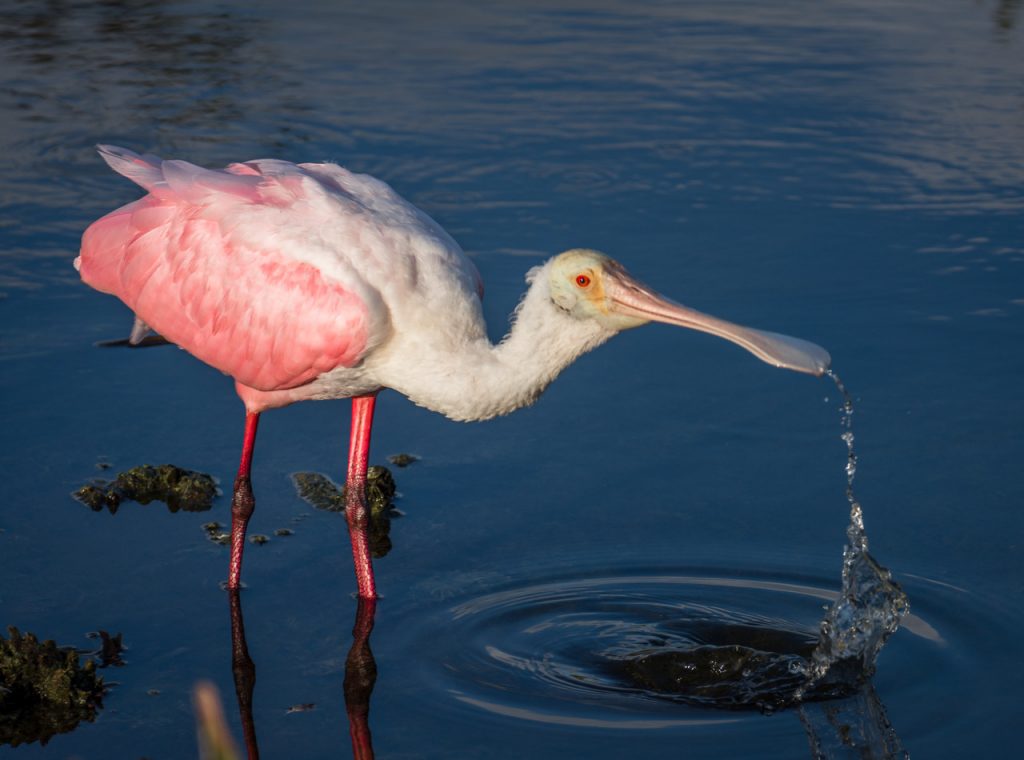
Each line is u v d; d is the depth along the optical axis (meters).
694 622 9.28
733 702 8.43
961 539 10.11
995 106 19.11
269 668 8.77
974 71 20.66
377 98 19.33
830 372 9.10
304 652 8.95
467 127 18.27
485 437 11.83
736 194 16.27
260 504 10.91
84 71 20.28
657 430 11.78
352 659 8.88
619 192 16.28
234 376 10.25
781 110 19.06
